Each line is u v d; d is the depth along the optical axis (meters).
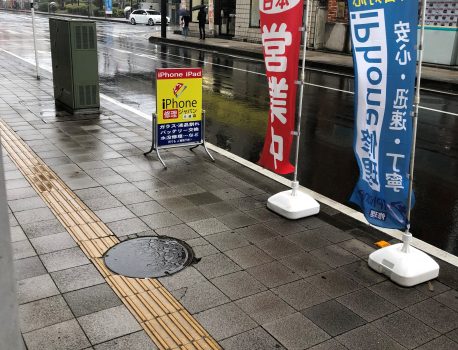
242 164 7.34
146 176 6.54
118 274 4.16
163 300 3.83
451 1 18.73
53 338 3.35
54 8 69.44
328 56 22.44
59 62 9.91
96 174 6.52
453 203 6.48
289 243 4.87
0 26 38.19
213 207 5.65
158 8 53.34
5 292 1.83
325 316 3.73
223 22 31.17
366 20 4.11
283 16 4.99
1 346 1.84
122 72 16.92
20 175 6.37
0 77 13.96
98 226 5.04
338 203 6.07
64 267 4.24
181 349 3.29
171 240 4.82
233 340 3.40
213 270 4.30
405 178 4.24
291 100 5.21
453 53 19.08
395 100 4.10
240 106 11.96
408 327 3.65
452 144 9.11
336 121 10.56
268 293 3.99
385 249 4.46
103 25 43.66
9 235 1.84
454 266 4.62
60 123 9.05
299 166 7.67
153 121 7.09
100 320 3.55
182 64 19.67
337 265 4.50
